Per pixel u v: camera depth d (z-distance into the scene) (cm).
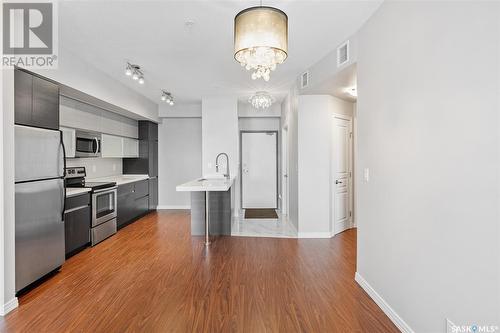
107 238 448
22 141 257
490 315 132
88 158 518
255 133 729
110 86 449
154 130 685
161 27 280
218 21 267
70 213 357
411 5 190
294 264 334
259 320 217
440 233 165
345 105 494
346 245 409
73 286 275
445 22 159
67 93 379
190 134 707
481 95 136
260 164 730
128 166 655
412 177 192
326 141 448
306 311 230
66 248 350
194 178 706
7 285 228
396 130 212
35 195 272
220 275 302
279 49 196
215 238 449
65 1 233
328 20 260
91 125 468
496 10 128
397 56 209
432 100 171
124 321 215
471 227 142
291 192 541
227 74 436
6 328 207
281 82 482
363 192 271
